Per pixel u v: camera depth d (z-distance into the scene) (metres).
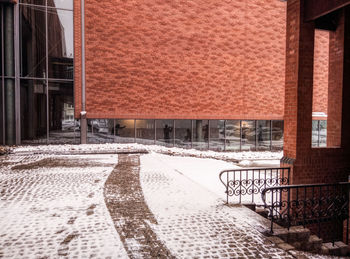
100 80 15.86
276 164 13.69
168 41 16.73
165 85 16.83
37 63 15.90
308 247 4.72
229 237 4.27
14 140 15.71
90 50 15.64
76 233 4.36
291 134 6.90
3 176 8.59
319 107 20.83
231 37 17.92
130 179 8.37
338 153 7.08
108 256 3.60
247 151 18.78
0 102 15.53
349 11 6.98
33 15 15.77
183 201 6.20
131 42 16.16
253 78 18.62
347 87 7.11
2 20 15.30
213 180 9.97
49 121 16.08
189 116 17.33
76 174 9.00
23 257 3.56
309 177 6.82
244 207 5.86
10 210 5.45
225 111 18.08
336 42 7.20
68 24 16.20
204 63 17.47
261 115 18.95
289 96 6.98
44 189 7.09
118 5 15.87
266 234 4.44
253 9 18.31
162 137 17.41
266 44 18.77
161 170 9.97
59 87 16.17
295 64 6.75
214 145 18.42
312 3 6.38
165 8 16.61
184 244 3.99
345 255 5.02
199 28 17.25
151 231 4.45
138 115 16.42
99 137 16.36
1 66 15.41
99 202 6.03
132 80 16.30
